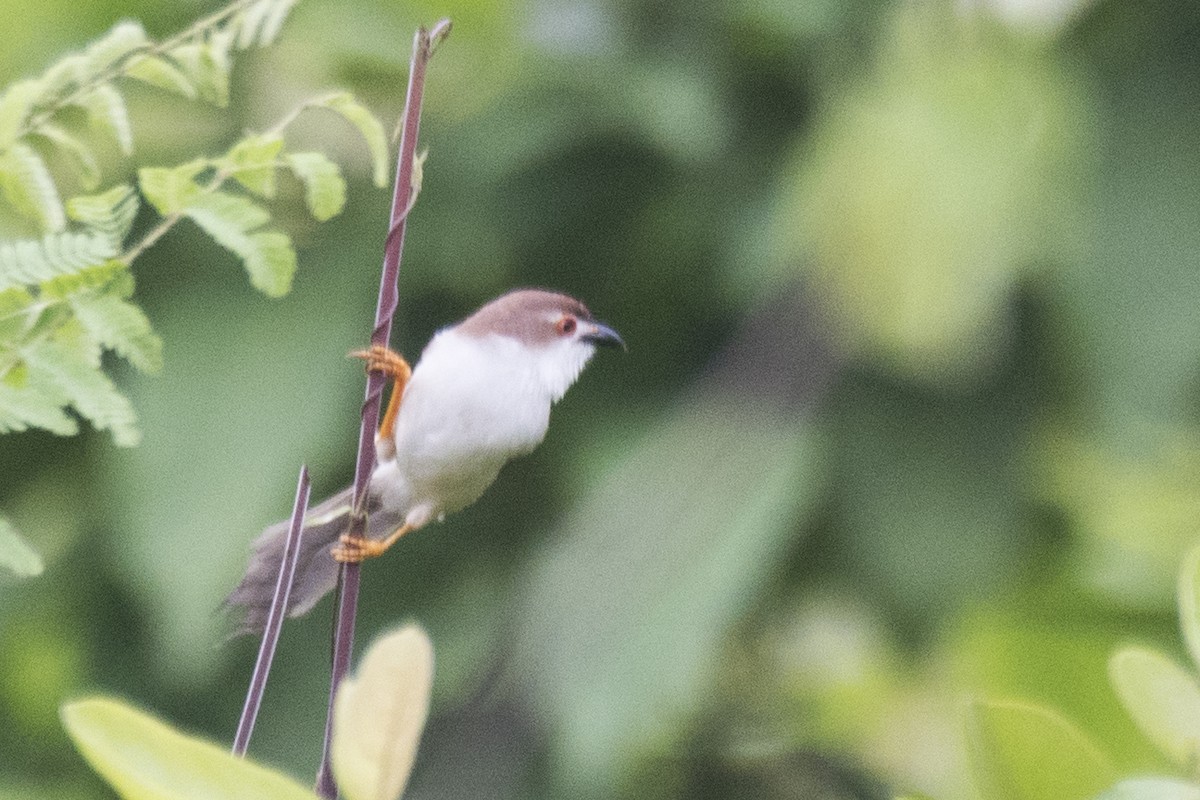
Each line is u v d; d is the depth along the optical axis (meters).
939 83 9.27
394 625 10.24
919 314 8.83
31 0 9.91
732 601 8.89
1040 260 9.57
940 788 10.96
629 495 9.28
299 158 5.15
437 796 9.20
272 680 10.20
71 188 8.83
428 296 10.20
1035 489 10.36
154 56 5.32
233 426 9.38
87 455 10.30
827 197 8.97
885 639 11.20
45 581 10.42
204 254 9.95
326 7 9.62
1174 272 9.53
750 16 9.86
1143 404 9.54
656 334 10.37
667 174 10.11
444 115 10.03
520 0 9.91
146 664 10.42
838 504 10.05
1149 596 9.41
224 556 9.11
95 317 4.97
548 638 9.05
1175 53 10.04
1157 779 3.96
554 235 10.27
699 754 11.41
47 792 11.12
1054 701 7.15
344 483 9.66
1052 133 9.36
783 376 9.37
